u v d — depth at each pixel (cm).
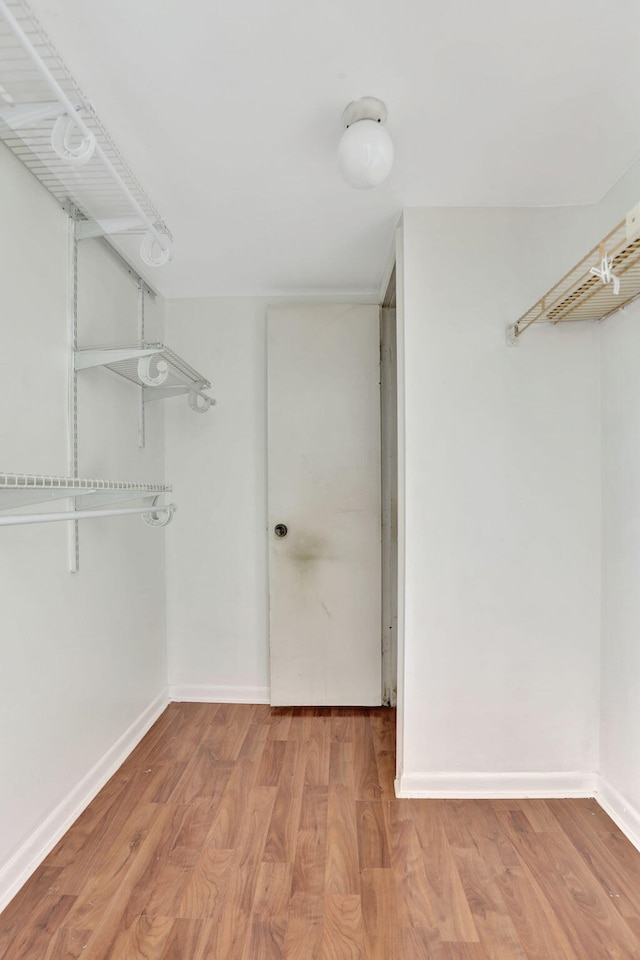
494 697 213
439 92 148
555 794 212
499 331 212
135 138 166
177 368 234
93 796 208
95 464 215
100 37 127
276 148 173
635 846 181
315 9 121
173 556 306
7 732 156
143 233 219
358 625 293
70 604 193
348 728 271
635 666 186
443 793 212
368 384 294
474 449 212
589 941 144
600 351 209
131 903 155
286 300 304
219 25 125
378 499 294
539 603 213
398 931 146
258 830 189
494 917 151
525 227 211
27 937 144
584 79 144
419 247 212
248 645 305
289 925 148
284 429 294
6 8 96
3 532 155
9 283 157
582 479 211
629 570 191
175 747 250
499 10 122
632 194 184
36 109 124
